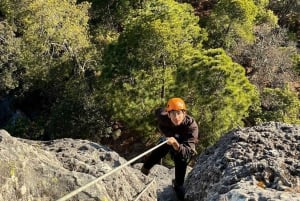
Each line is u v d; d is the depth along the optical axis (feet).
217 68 76.02
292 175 14.52
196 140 17.61
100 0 129.90
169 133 17.72
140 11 103.91
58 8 101.96
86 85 95.66
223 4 120.78
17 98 112.16
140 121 82.79
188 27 92.27
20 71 110.22
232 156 16.98
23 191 11.71
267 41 128.06
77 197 12.93
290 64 120.88
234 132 19.51
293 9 163.73
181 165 18.39
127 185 16.20
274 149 16.88
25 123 100.48
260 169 14.75
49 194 12.59
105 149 18.94
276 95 102.63
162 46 79.61
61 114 93.04
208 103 77.30
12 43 103.19
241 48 125.29
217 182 16.21
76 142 19.15
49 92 107.96
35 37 101.45
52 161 14.70
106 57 85.46
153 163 19.35
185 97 79.66
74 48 102.89
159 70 81.61
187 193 18.51
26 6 106.73
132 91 82.33
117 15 127.75
